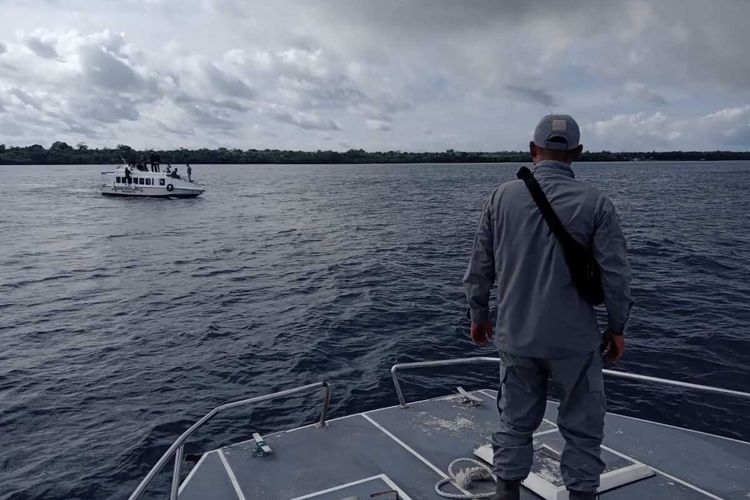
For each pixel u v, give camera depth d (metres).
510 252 2.90
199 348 12.63
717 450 4.17
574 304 2.79
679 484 3.72
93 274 22.47
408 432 4.48
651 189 75.00
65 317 15.70
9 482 7.59
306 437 4.44
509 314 2.92
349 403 9.62
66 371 11.45
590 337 2.82
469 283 3.20
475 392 5.27
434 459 4.06
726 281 18.20
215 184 105.12
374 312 15.16
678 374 10.35
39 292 19.19
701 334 12.47
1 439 8.73
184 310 16.20
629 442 4.29
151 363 11.78
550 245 2.79
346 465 4.00
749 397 4.29
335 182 110.44
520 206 2.88
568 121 2.95
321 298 17.08
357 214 46.75
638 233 30.81
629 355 11.23
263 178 135.25
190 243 31.38
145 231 37.31
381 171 195.50
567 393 2.93
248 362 11.66
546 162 2.94
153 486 7.40
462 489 3.62
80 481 7.59
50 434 8.87
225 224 41.03
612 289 2.74
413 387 10.19
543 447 3.95
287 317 15.01
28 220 44.75
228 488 3.76
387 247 27.69
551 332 2.80
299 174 166.25
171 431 8.86
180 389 10.43
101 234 35.97
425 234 32.62
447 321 14.20
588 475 2.98
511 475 3.13
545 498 3.43
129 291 19.06
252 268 22.91
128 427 9.03
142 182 62.94
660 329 12.84
